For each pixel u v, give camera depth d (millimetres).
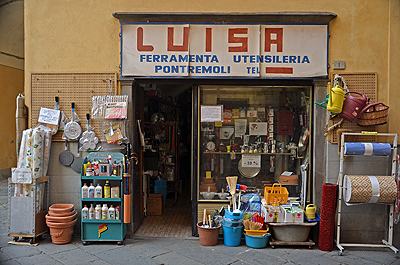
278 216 4352
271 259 4016
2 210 6180
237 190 4777
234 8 4590
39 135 4473
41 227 4531
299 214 4324
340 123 4496
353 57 4551
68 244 4441
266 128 4883
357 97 4535
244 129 4898
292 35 4527
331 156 4590
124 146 4648
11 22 8711
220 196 4809
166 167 7164
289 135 4852
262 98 4867
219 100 4863
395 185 4203
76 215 4691
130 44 4598
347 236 4582
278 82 4672
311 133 4707
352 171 4566
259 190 4879
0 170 9250
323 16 4480
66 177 4730
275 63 4543
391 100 4508
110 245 4434
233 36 4555
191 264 3844
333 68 4555
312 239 4598
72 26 4688
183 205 6906
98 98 4645
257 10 4582
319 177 4617
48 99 4711
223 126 4891
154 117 6969
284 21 4543
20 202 4406
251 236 4320
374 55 4543
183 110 9594
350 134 4348
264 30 4539
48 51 4707
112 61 4680
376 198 4215
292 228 4352
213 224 4520
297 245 4473
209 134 4887
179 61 4566
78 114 4691
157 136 7023
